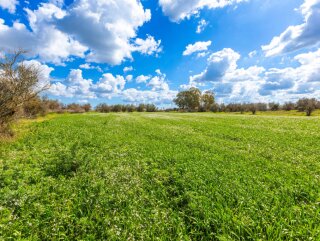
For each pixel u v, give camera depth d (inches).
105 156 528.7
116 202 282.2
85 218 240.8
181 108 5954.7
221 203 270.5
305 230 205.5
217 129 1045.8
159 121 1643.7
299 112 3435.0
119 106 5093.5
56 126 1229.1
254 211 242.4
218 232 218.2
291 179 342.0
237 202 272.8
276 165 426.0
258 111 4286.4
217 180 340.5
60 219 239.5
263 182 331.9
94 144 671.8
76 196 299.9
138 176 380.5
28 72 860.6
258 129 1016.9
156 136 846.5
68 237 218.4
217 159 474.3
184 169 404.5
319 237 191.9
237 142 704.4
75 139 775.7
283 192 289.9
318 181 331.6
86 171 411.5
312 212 235.6
